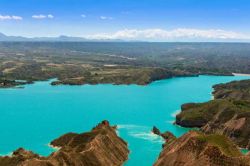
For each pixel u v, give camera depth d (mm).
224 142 141500
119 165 158625
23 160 140500
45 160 134250
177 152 143625
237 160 131125
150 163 161625
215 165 131750
